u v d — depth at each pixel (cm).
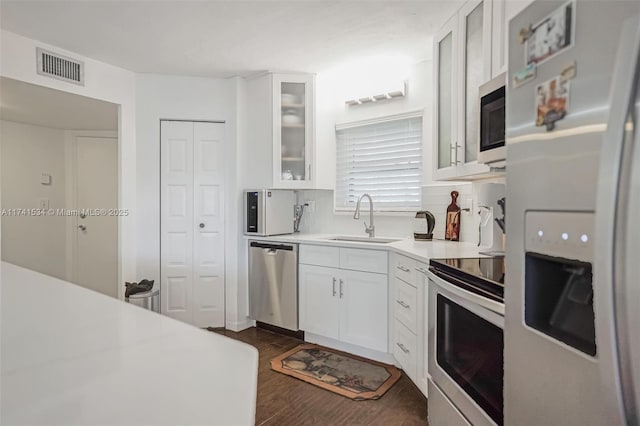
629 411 62
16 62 253
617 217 61
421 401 213
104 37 260
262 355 279
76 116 363
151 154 335
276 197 338
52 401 42
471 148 205
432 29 246
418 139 312
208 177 346
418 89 307
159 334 67
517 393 89
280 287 317
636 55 59
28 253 400
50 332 68
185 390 45
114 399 42
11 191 388
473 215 260
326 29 249
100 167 436
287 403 211
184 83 339
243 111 344
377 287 259
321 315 292
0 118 371
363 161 343
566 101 72
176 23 240
